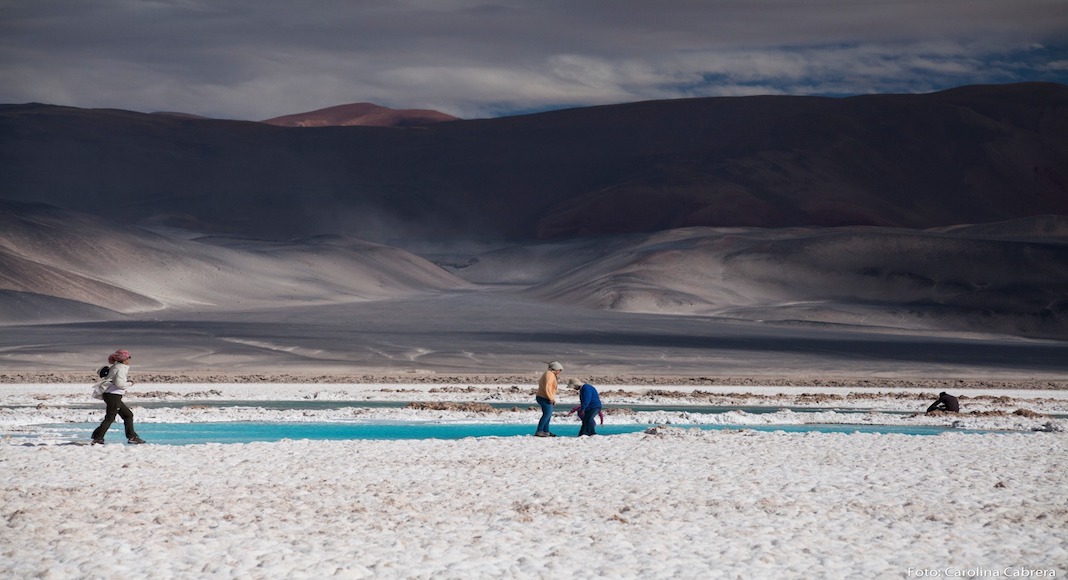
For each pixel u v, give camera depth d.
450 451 27.09
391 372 92.75
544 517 17.95
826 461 25.77
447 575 14.08
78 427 35.62
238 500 19.17
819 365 111.19
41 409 42.62
